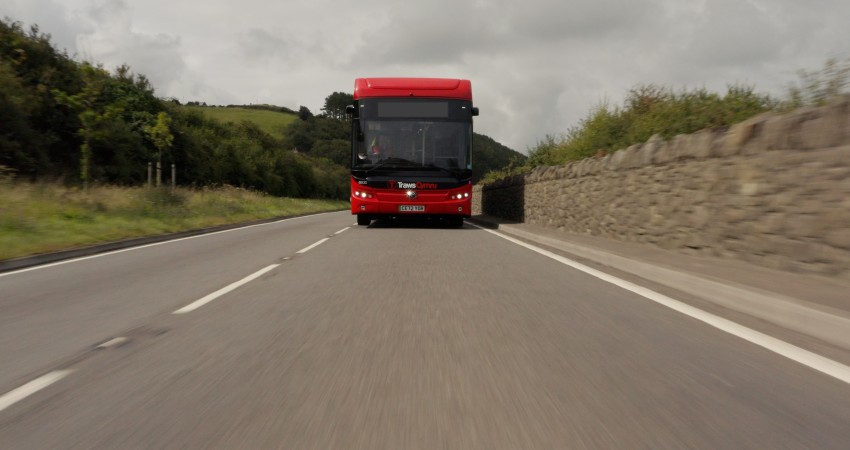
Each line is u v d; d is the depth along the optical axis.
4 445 2.98
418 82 18.83
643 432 3.12
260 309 6.34
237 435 3.10
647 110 16.05
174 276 8.92
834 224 6.67
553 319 5.79
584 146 17.97
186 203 24.61
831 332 4.86
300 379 3.99
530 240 15.12
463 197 18.70
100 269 9.84
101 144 33.03
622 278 8.49
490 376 4.04
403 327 5.47
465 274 8.91
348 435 3.09
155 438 3.07
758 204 8.00
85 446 2.97
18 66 31.25
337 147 129.75
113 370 4.24
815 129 6.94
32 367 4.34
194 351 4.71
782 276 6.99
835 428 3.16
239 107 148.75
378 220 27.05
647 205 11.34
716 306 6.43
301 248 13.09
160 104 42.38
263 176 70.69
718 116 11.27
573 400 3.58
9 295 7.38
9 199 16.53
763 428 3.16
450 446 2.95
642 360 4.41
